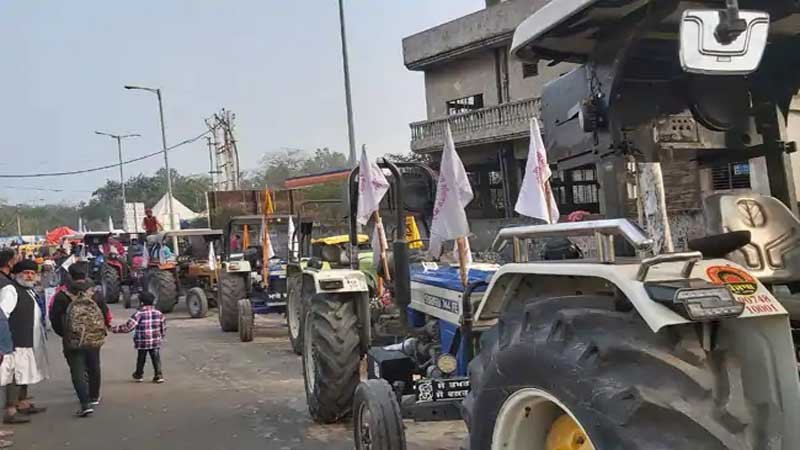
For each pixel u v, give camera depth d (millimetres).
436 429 6027
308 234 11070
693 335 2064
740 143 2828
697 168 2797
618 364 2072
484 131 22359
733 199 2574
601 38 2693
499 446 2633
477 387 2801
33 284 7258
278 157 59156
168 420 6934
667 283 2053
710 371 1995
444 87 25656
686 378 1962
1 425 6984
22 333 7035
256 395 7848
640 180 2539
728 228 2518
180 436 6344
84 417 7191
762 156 2855
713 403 1947
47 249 29578
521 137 21500
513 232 2838
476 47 23438
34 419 7199
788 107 2857
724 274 2135
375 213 5711
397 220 4777
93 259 22109
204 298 15750
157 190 68688
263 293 13094
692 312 1925
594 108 2701
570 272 2395
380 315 6711
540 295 2818
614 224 2289
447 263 6016
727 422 1928
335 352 5996
